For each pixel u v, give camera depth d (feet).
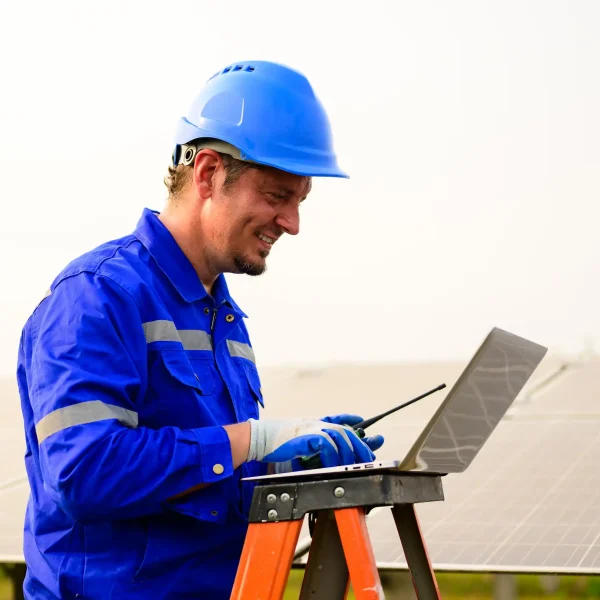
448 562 12.95
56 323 9.45
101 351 9.23
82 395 8.98
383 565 12.85
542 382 23.97
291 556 8.43
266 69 10.30
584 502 14.98
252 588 8.47
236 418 10.42
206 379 10.30
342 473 8.30
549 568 12.40
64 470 8.79
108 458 8.77
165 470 8.87
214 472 9.02
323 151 10.20
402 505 9.52
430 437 8.01
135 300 9.66
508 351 8.03
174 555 9.60
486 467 17.34
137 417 9.45
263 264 10.34
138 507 9.02
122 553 9.56
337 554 9.00
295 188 10.03
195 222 10.37
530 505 15.15
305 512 8.39
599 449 17.72
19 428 22.47
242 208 9.96
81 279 9.62
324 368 27.07
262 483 8.98
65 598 9.62
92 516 8.98
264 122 9.95
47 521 9.89
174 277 10.24
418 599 9.42
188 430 9.17
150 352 9.77
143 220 10.45
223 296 10.80
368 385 24.71
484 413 8.23
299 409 22.26
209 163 10.08
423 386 24.23
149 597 9.48
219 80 10.38
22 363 10.32
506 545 13.47
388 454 17.85
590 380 24.09
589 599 27.66
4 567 18.75
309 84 10.48
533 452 17.93
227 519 10.03
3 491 17.71
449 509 15.39
